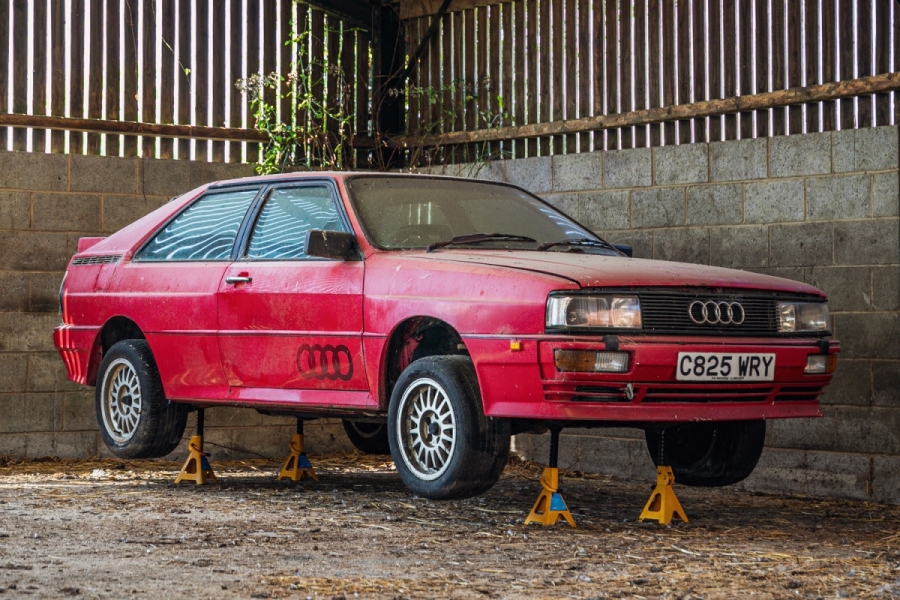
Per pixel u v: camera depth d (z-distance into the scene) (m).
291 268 6.13
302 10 10.58
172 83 9.95
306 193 6.39
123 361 7.04
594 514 6.07
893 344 7.43
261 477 8.02
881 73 7.85
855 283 7.61
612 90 9.44
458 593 3.86
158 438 6.92
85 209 9.22
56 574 4.01
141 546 4.64
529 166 9.41
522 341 5.05
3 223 8.94
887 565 4.63
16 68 9.39
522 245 6.07
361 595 3.79
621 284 5.09
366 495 6.69
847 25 8.02
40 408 9.00
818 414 5.61
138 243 7.14
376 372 5.70
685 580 4.18
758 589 4.06
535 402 5.07
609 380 4.98
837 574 4.39
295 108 10.51
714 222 8.30
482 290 5.27
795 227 7.89
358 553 4.61
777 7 8.40
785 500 7.40
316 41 10.69
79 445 9.10
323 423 9.76
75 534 4.95
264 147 10.35
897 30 7.77
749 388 5.33
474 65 10.45
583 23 9.64
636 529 5.48
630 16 9.31
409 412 5.58
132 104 9.80
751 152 8.12
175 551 4.55
